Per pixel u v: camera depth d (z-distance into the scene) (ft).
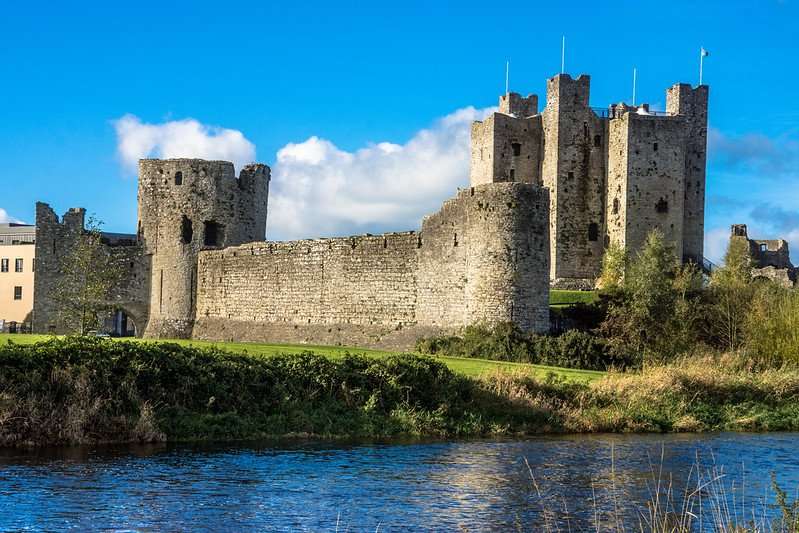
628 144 307.37
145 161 293.02
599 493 102.73
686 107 329.72
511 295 206.08
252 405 136.77
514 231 206.90
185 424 128.26
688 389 167.63
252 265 265.13
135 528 85.51
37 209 290.56
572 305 242.37
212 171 287.28
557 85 315.58
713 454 127.95
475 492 101.55
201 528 86.12
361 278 236.63
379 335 230.07
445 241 218.38
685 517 93.45
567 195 314.76
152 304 290.56
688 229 327.47
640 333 216.13
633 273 247.91
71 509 90.48
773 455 127.95
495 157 320.29
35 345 128.77
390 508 94.22
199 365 136.56
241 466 111.55
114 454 115.34
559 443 134.41
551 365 194.80
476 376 157.99
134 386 128.77
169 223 287.69
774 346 216.13
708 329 232.32
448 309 216.74
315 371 144.25
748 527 86.69
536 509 95.30
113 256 289.53
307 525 87.86
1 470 105.09
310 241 249.75
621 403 158.51
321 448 125.29
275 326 256.52
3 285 388.37
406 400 145.07
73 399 123.44
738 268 288.51
